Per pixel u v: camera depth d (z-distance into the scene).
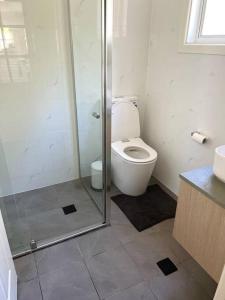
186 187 1.28
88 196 2.17
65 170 2.35
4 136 1.95
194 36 1.73
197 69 1.68
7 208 1.68
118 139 2.29
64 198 2.15
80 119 2.11
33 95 1.93
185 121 1.89
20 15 1.67
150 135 2.43
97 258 1.56
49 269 1.48
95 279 1.42
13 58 1.76
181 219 1.38
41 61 1.86
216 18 1.61
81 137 2.18
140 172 1.98
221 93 1.53
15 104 1.90
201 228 1.23
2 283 1.03
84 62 1.80
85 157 2.17
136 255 1.59
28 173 2.17
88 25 1.65
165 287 1.38
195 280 1.43
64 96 2.05
